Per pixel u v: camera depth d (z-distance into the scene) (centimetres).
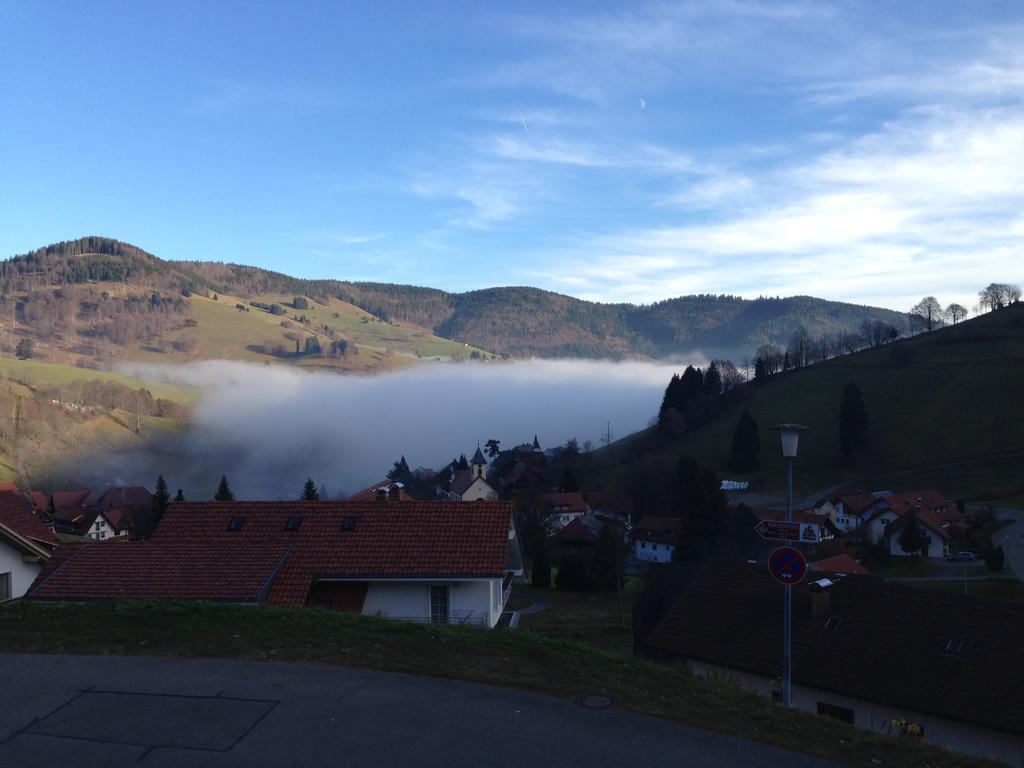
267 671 1162
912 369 14725
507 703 1069
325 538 2277
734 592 2638
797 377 15962
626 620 4944
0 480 14850
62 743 916
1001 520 8994
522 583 6656
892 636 2241
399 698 1073
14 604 1477
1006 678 2003
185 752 897
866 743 1006
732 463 12388
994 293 19200
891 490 10700
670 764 907
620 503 10894
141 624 1361
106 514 10250
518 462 15438
